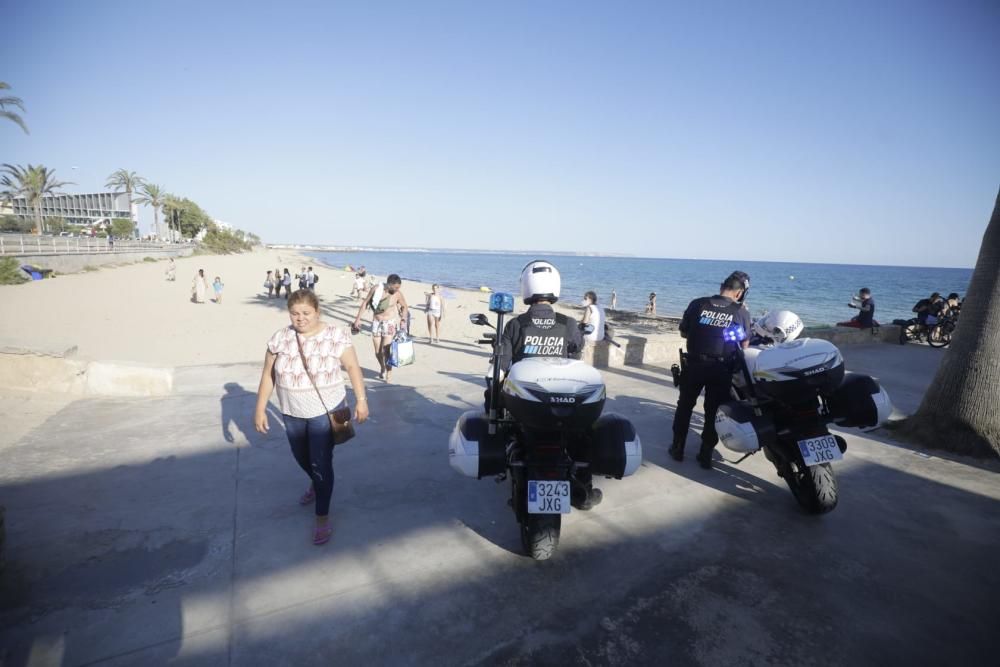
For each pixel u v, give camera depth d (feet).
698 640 8.73
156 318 50.80
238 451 16.12
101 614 8.88
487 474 11.30
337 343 11.34
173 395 21.89
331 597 9.52
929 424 18.29
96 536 11.23
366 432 18.26
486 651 8.37
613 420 12.09
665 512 13.08
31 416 18.62
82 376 21.25
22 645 8.14
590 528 12.23
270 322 50.67
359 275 84.07
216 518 12.16
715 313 15.05
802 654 8.48
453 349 38.58
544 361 10.47
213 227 326.85
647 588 10.05
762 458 17.02
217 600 9.34
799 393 12.20
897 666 8.27
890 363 34.01
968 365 17.57
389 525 12.13
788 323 15.62
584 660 8.24
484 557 10.94
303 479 14.35
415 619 9.03
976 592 10.16
